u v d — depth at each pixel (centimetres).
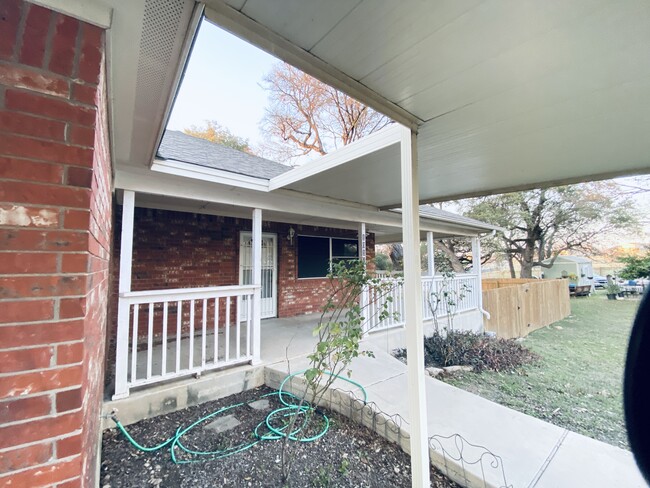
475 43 142
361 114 1452
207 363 398
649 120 224
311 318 749
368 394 337
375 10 121
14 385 97
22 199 100
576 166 329
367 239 975
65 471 103
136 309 334
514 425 289
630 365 104
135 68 175
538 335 906
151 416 326
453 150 280
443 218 757
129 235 347
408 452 267
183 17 136
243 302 691
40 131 103
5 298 97
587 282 1891
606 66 160
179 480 231
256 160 665
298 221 759
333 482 230
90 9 115
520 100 195
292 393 380
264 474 238
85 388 116
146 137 274
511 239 1795
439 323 706
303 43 141
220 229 655
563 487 212
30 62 103
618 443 320
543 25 130
